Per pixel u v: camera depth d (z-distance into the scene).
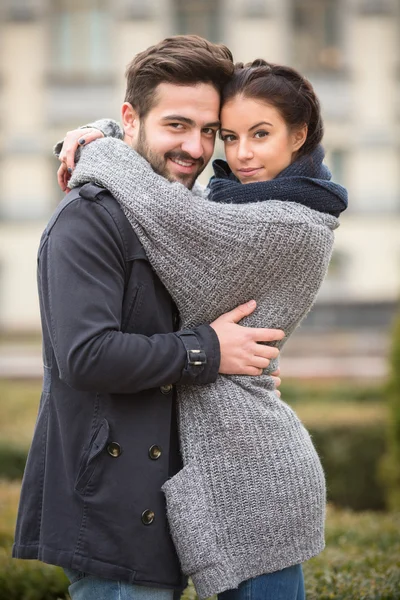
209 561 2.41
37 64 25.00
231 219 2.48
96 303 2.38
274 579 2.49
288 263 2.54
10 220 25.12
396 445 8.09
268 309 2.58
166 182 2.49
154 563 2.43
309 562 4.13
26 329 24.77
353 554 4.47
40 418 2.57
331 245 2.63
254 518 2.46
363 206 25.45
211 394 2.52
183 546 2.43
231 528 2.45
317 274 2.61
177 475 2.47
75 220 2.45
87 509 2.40
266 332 2.55
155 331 2.53
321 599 3.64
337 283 25.41
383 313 22.27
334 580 3.82
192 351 2.44
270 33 24.98
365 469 9.05
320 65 25.27
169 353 2.42
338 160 25.48
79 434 2.45
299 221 2.52
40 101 25.05
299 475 2.51
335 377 15.55
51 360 2.55
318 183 2.58
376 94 25.31
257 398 2.55
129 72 2.64
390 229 25.41
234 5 24.92
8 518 5.02
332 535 5.11
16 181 25.12
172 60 2.52
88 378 2.35
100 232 2.43
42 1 24.91
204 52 2.55
